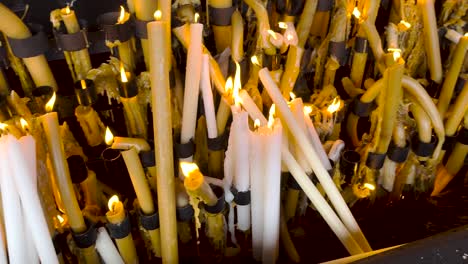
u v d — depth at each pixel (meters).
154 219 0.68
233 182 0.69
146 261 0.75
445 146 0.81
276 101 0.65
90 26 0.88
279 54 0.76
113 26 0.72
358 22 0.78
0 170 0.56
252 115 0.66
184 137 0.68
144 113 0.75
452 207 0.84
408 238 0.80
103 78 0.77
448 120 0.79
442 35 0.87
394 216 0.83
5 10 0.67
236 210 0.74
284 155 0.67
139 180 0.65
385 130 0.73
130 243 0.69
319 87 0.86
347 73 0.91
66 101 0.80
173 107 0.72
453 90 0.79
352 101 0.82
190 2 0.77
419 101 0.74
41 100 0.73
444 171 0.87
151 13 0.69
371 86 0.78
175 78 0.73
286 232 0.76
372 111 0.79
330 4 0.81
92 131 0.77
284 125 0.67
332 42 0.80
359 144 0.81
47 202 0.64
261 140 0.63
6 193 0.57
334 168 0.75
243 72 0.76
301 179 0.67
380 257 0.55
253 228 0.72
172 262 0.69
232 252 0.77
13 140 0.56
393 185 0.83
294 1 0.80
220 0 0.74
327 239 0.79
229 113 0.70
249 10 0.79
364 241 0.70
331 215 0.68
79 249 0.67
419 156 0.78
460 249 0.56
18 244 0.59
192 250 0.76
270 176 0.65
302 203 0.79
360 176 0.78
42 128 0.63
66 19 0.73
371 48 0.81
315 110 0.78
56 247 0.65
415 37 0.83
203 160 0.76
